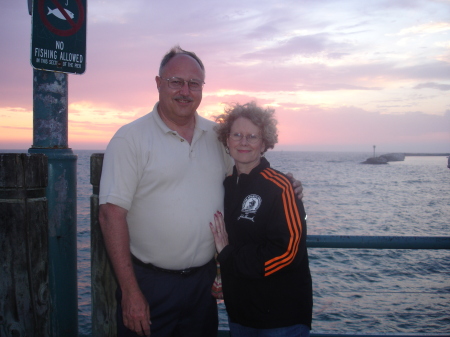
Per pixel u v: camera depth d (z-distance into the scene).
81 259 10.20
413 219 21.20
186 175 2.09
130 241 2.15
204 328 2.26
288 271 1.93
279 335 1.92
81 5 2.52
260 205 1.91
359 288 8.91
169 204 2.05
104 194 1.93
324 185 46.31
